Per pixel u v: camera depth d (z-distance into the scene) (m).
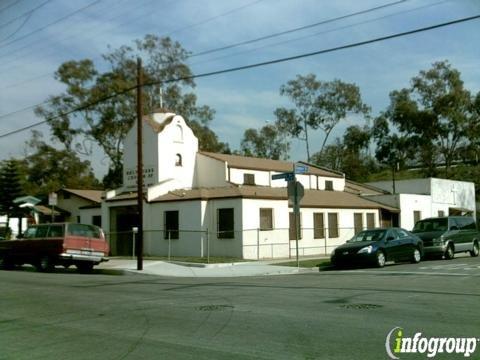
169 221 31.27
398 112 62.94
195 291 14.25
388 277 17.39
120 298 13.08
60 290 15.20
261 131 69.88
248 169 35.72
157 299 12.70
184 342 8.07
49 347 8.07
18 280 18.64
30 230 24.31
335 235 35.56
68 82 49.91
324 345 7.63
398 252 23.58
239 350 7.48
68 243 22.56
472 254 28.77
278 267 23.08
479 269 20.00
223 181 34.22
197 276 20.77
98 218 36.66
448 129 62.19
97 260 23.31
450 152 64.12
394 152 65.38
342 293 12.99
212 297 12.80
